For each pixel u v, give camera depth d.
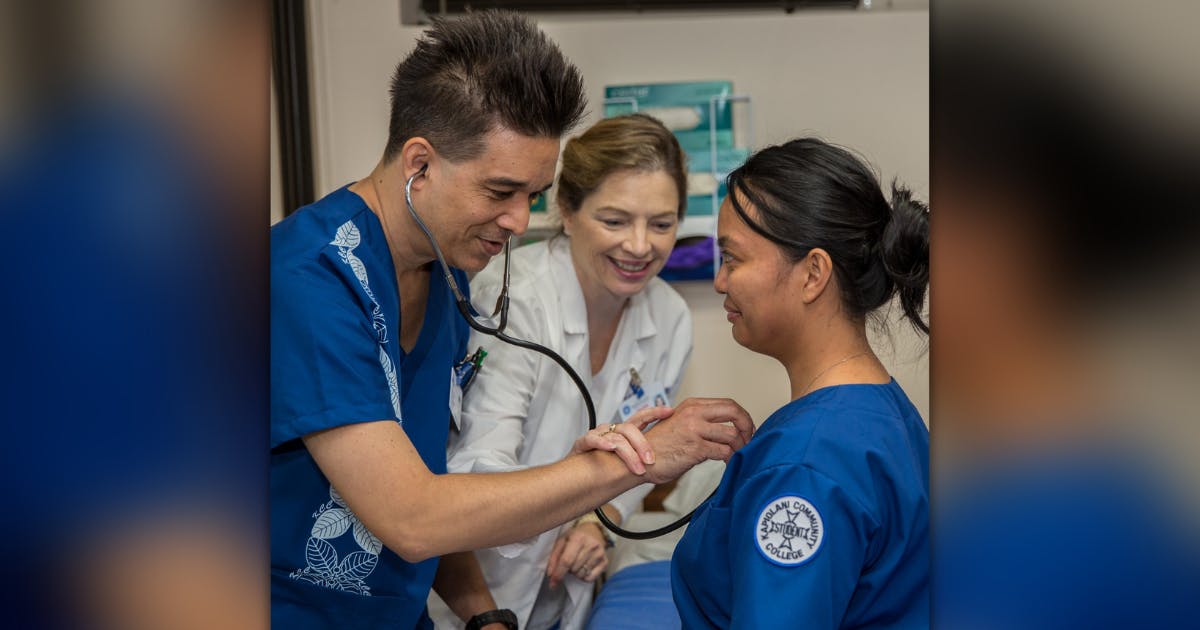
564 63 1.07
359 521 1.11
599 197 1.54
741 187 1.01
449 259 1.16
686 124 2.28
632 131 1.55
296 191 2.16
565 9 2.27
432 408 1.30
